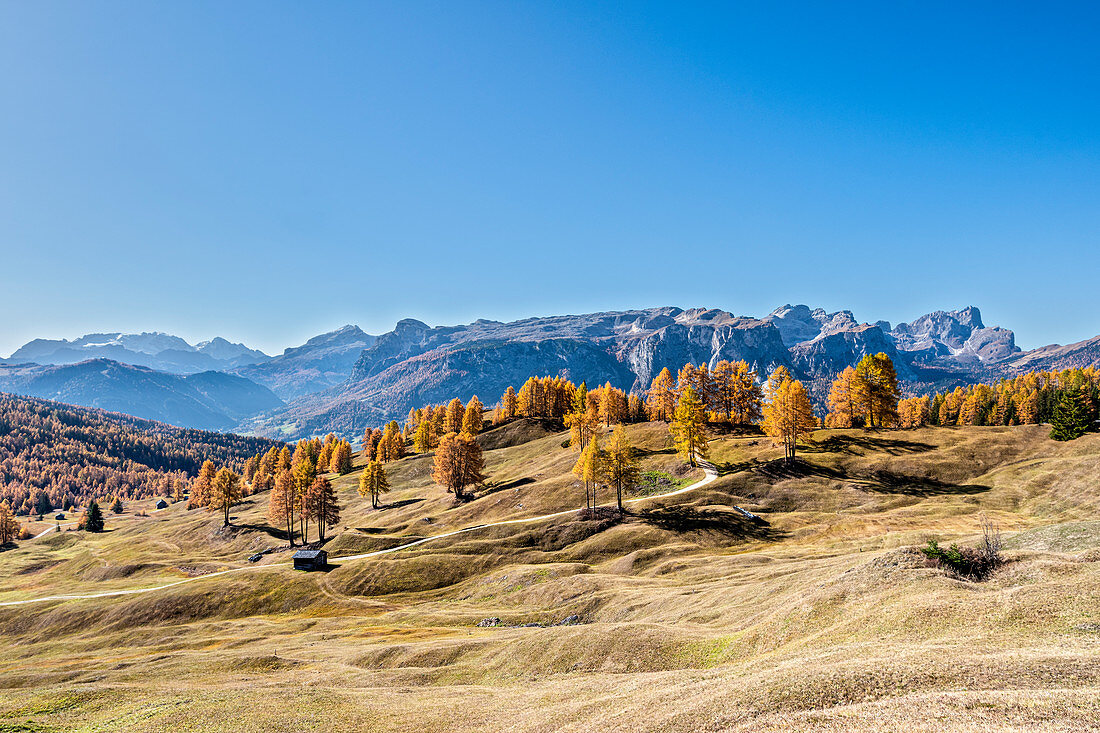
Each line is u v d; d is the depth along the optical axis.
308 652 61.25
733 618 44.56
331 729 34.66
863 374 126.25
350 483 184.25
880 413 123.88
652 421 167.25
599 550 87.38
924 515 80.88
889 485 95.69
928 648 24.41
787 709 21.52
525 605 71.12
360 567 97.81
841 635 31.52
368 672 49.84
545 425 192.12
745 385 146.50
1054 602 27.16
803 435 108.81
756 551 75.12
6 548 184.38
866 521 79.88
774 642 35.31
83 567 137.75
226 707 39.50
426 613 74.50
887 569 38.53
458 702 37.66
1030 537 47.09
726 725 21.72
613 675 37.84
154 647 74.69
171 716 38.50
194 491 195.38
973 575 36.03
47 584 129.88
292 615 86.50
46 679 59.19
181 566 124.62
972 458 101.19
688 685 28.59
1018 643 23.58
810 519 85.62
